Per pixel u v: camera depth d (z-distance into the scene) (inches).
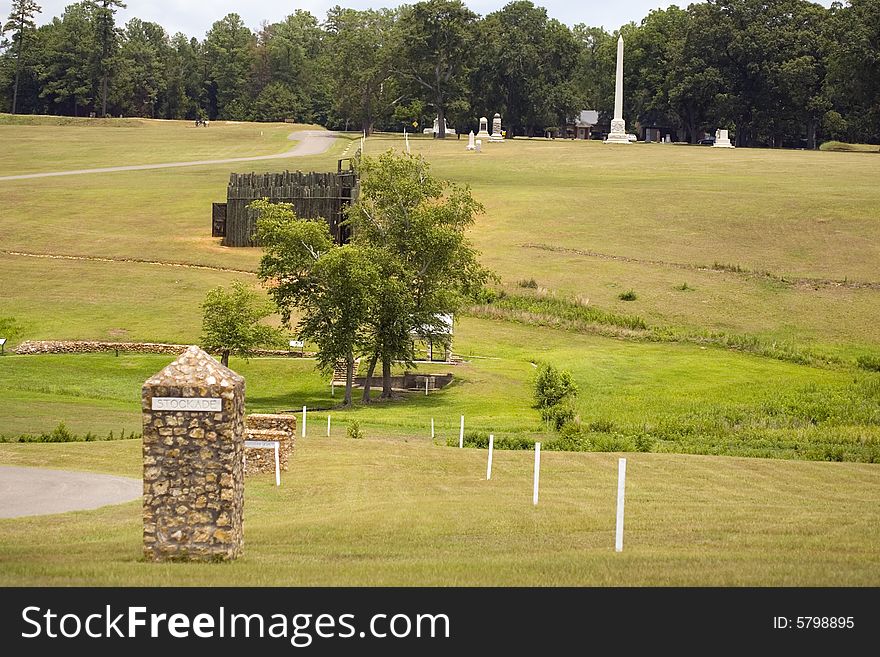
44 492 1088.8
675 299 3282.5
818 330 3016.7
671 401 2253.9
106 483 1153.4
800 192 4734.3
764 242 3927.2
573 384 2249.0
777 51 7588.6
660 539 794.8
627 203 4571.9
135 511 961.5
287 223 2436.0
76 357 2711.6
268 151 6860.2
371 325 2498.8
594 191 4864.7
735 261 3686.0
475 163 5944.9
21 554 700.7
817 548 758.5
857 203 4429.1
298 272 2449.6
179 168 5930.1
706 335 2942.9
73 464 1306.6
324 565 664.4
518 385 2497.5
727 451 1685.5
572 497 1065.5
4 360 2655.0
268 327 2482.8
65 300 3233.3
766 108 7795.3
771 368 2662.4
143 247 3932.1
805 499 1107.3
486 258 3732.8
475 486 1167.0
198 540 663.8
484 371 2630.4
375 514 911.0
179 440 660.7
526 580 620.4
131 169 5930.1
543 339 2967.5
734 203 4503.0
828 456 1641.2
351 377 2349.9
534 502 978.7
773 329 3029.0
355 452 1462.8
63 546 737.6
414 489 1139.9
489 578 625.0
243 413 689.0
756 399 2262.6
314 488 1144.2
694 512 954.1
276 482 1180.5
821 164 5846.5
